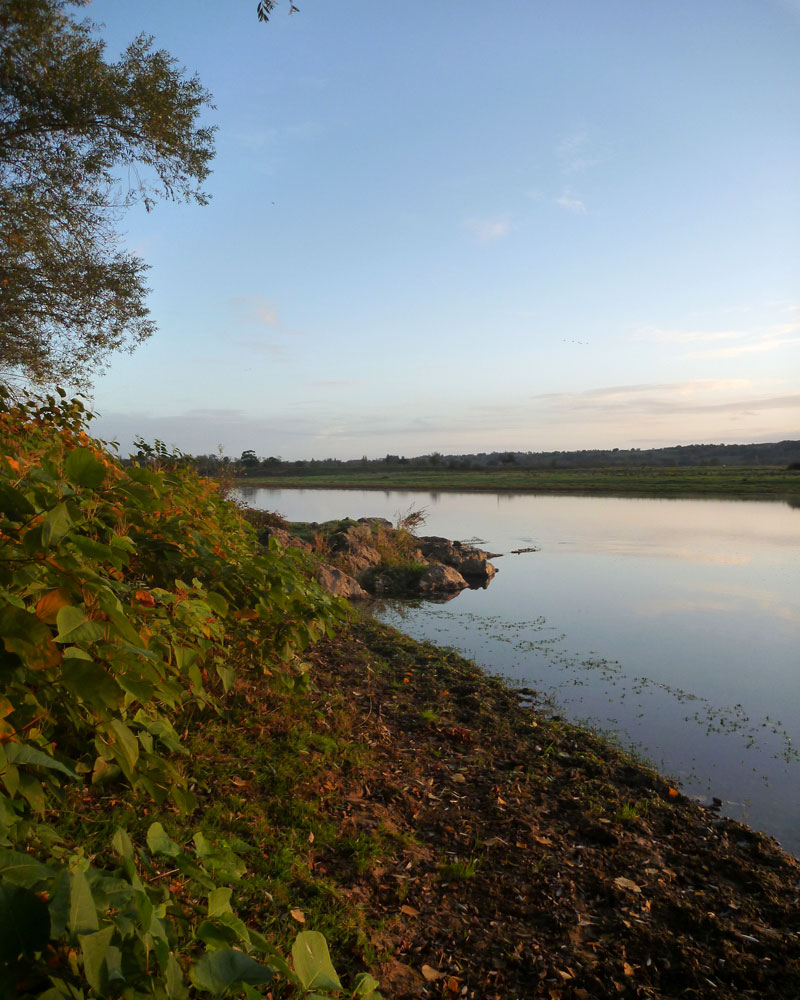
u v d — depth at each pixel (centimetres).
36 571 213
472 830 477
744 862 476
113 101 1077
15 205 1058
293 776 467
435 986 319
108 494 335
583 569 1894
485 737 669
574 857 458
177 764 423
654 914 403
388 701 731
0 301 1088
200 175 1212
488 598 1502
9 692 207
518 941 362
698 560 2042
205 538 468
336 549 1798
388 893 382
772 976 356
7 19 966
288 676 513
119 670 225
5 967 138
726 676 923
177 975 154
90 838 307
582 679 902
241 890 330
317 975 177
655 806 553
